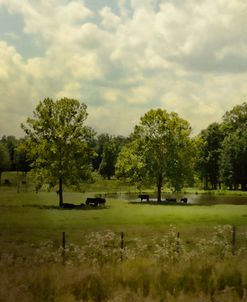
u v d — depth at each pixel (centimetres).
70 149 7269
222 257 2247
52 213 5866
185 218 5328
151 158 8906
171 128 8875
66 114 7400
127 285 1564
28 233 3972
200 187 15200
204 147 13738
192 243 3222
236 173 12406
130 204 7844
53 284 1586
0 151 16738
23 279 1689
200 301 1398
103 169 17712
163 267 1803
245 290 1475
